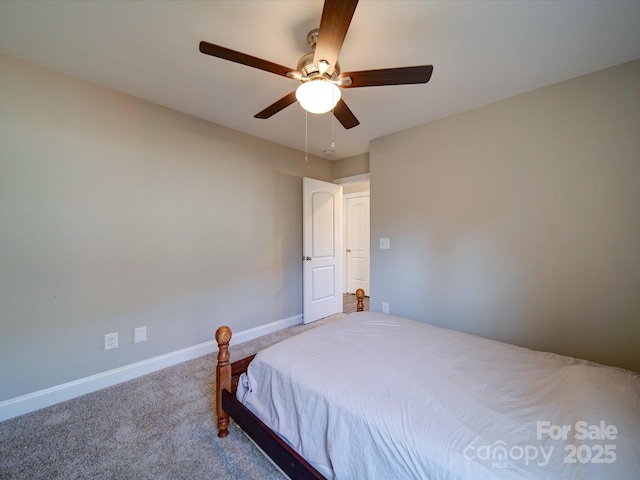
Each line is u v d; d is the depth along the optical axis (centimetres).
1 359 175
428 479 82
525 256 219
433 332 180
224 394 157
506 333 228
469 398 107
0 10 136
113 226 217
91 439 160
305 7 135
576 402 99
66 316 198
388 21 143
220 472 139
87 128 204
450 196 257
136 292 230
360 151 369
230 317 295
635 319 179
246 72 190
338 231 412
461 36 155
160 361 243
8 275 177
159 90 215
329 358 142
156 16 142
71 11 138
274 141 331
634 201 178
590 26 147
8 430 166
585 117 193
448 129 256
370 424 98
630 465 71
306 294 364
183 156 256
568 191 200
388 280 303
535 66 184
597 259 191
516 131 221
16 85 178
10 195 177
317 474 105
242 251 305
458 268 253
